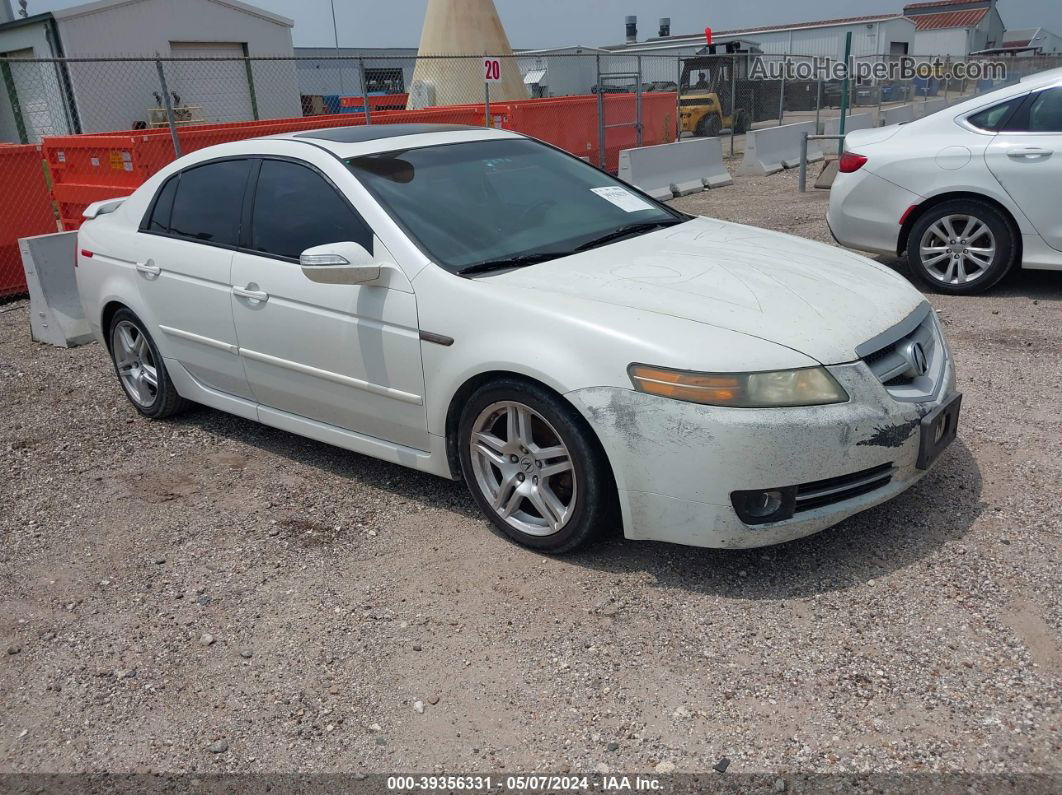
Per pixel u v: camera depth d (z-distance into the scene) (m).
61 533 3.92
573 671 2.78
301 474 4.36
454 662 2.87
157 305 4.68
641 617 3.02
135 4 20.53
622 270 3.51
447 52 18.28
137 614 3.27
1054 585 3.03
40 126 20.38
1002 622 2.86
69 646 3.11
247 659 2.97
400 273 3.58
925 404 3.18
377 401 3.78
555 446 3.26
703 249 3.80
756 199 12.73
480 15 18.27
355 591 3.31
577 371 3.07
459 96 18.48
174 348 4.71
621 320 3.10
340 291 3.76
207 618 3.21
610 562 3.36
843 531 3.45
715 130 24.25
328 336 3.84
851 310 3.26
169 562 3.61
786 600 3.05
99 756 2.58
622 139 17.23
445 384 3.46
